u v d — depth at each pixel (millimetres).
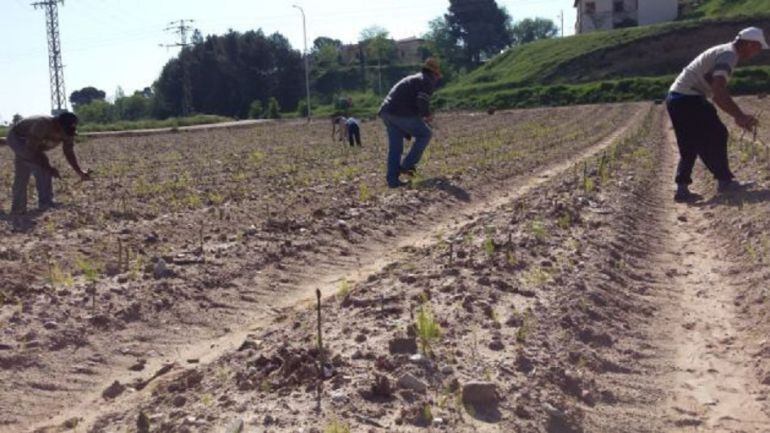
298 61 111188
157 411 5855
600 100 74062
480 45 130625
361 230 12562
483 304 7594
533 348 6648
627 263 10023
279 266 10414
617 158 21188
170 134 56562
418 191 15883
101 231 13031
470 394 5547
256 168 23734
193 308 8664
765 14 88250
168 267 9852
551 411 5582
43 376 6867
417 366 6035
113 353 7457
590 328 7363
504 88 87938
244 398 5734
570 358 6652
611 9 108125
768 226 10570
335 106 88062
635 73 85438
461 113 71312
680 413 5988
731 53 12992
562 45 97125
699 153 14062
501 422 5359
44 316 8062
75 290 9094
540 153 24625
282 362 6367
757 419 5879
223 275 9781
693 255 10656
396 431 5141
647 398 6219
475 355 6402
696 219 12820
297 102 110250
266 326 8188
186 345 7746
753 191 13406
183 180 20484
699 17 103312
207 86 109750
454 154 24797
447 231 12797
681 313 8258
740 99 57969
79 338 7625
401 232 13031
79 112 115688
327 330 7199
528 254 9766
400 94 16625
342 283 9719
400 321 7270
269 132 52750
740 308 8219
